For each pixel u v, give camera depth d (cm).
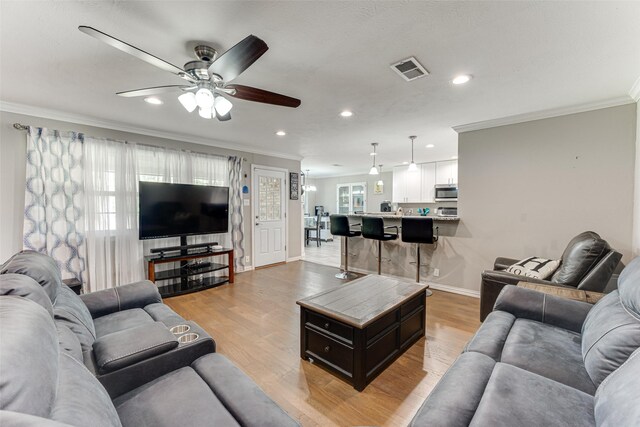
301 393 182
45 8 148
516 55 196
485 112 316
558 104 290
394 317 217
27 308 82
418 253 384
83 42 181
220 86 194
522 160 330
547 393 112
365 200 957
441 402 111
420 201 702
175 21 160
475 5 146
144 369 127
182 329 163
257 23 163
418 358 223
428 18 157
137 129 377
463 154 374
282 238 586
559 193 309
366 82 239
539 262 280
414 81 237
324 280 452
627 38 174
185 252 404
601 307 155
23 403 56
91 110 309
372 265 486
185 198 395
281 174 584
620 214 277
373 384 191
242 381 125
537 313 185
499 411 101
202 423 101
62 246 316
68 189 321
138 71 221
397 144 491
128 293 219
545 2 144
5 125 291
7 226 293
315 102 285
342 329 194
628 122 271
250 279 458
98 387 87
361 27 166
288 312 317
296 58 201
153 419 103
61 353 91
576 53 192
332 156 619
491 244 355
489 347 153
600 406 98
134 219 371
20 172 299
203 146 454
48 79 234
